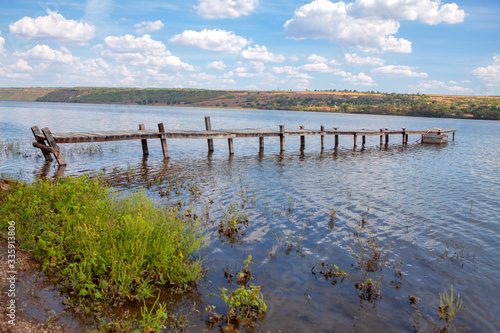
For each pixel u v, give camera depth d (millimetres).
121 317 4465
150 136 18047
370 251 7113
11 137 25297
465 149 28031
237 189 12047
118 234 5766
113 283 5062
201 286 5543
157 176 13938
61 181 8625
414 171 16859
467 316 4973
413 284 5855
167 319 4566
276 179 14055
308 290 5566
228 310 4895
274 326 4598
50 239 5703
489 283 5938
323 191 12109
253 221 8742
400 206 10445
